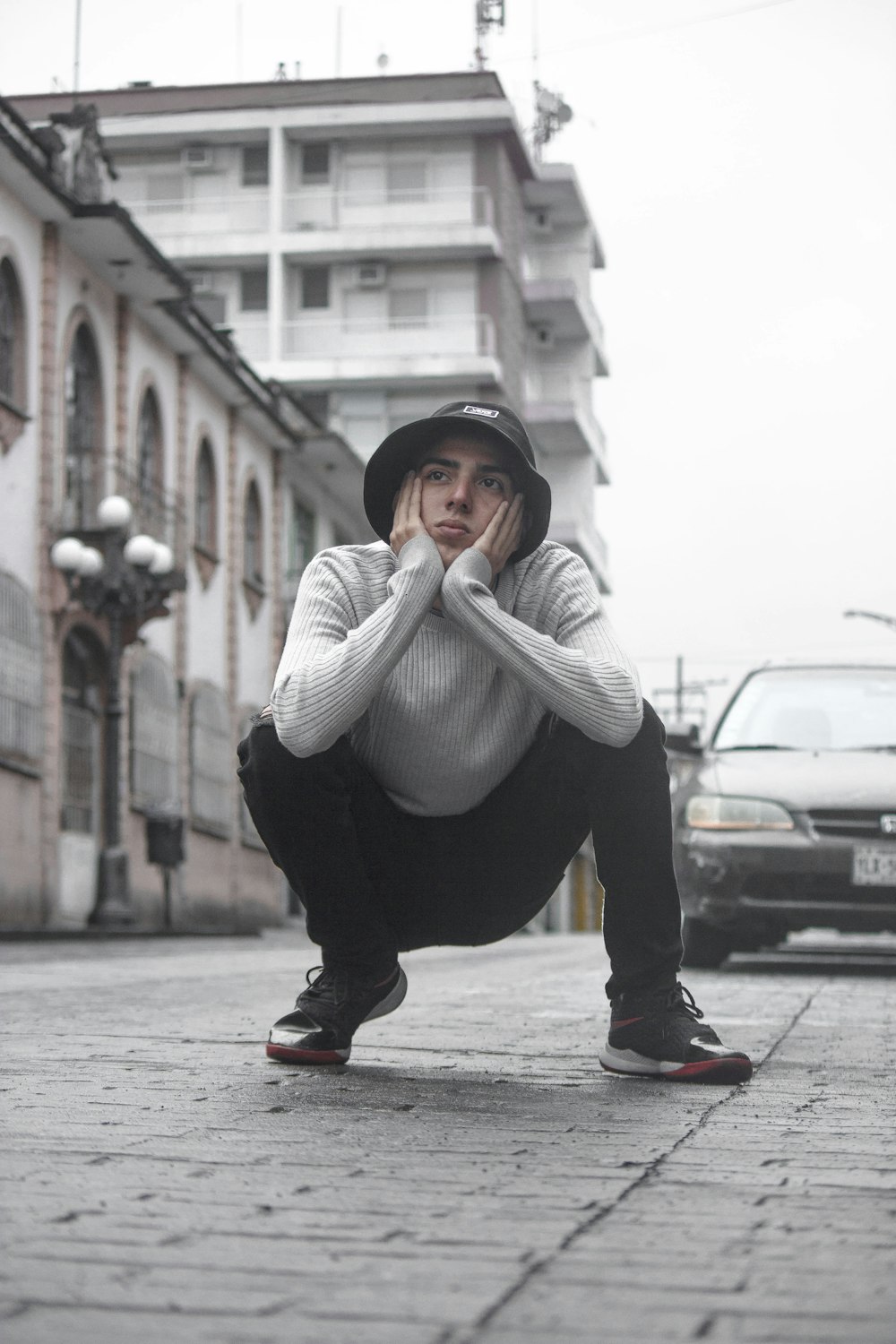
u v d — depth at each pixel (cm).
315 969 409
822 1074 403
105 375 2308
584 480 5722
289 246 4625
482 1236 212
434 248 4606
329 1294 182
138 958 1186
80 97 4762
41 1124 303
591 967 1061
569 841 380
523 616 375
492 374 4581
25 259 2059
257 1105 332
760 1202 237
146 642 2397
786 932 988
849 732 976
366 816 375
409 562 353
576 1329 167
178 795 2577
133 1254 201
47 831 2042
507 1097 352
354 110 4644
